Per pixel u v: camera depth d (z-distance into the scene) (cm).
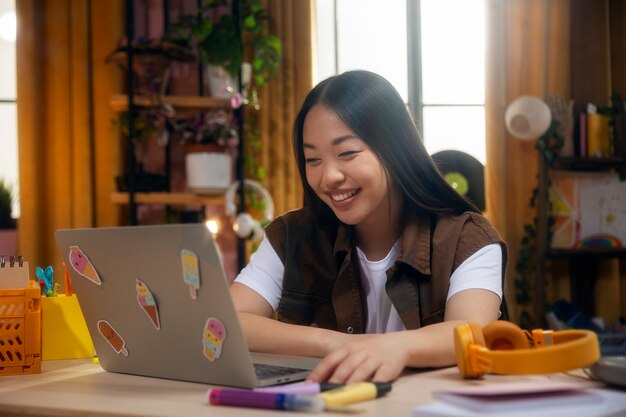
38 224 330
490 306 118
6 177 352
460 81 400
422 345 97
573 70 393
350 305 134
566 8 384
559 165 376
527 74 382
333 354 91
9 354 106
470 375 91
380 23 394
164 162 347
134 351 102
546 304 375
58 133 332
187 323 91
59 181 332
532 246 379
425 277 127
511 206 381
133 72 344
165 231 87
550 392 74
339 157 121
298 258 140
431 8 398
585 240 377
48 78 334
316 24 375
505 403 69
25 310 107
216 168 322
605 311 390
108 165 337
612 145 388
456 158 339
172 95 350
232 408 77
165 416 75
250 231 317
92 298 104
